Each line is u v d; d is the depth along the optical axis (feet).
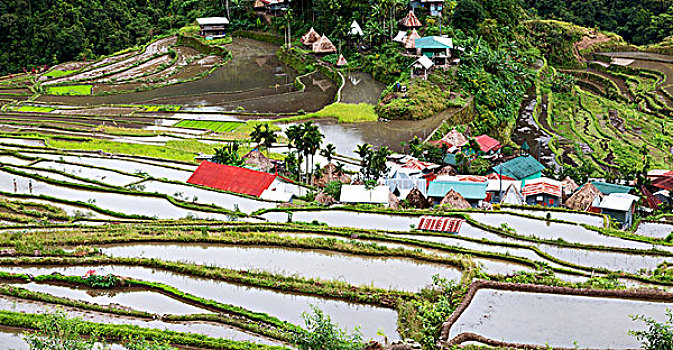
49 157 342.64
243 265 196.03
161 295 174.29
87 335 150.20
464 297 167.02
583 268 203.62
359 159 380.58
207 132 430.20
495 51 567.18
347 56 565.53
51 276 180.04
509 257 206.49
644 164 413.80
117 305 166.20
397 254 205.16
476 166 365.61
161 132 429.38
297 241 212.84
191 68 599.98
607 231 240.73
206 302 168.66
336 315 164.96
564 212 268.00
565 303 164.76
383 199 280.92
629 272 202.69
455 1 621.72
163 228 226.38
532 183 317.01
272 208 260.62
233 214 250.57
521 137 465.88
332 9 600.39
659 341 137.28
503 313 160.04
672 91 574.97
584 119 512.22
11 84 577.43
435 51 517.55
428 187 302.45
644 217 302.66
